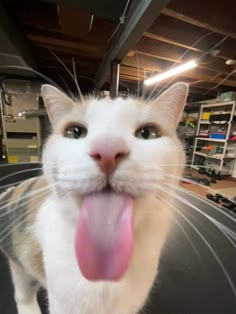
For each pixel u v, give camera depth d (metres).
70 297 0.10
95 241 0.08
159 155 0.09
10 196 0.16
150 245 0.11
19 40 0.36
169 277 0.18
